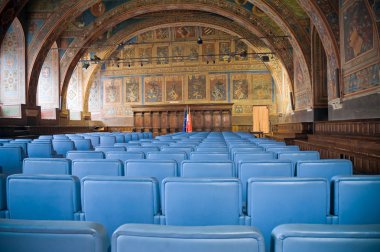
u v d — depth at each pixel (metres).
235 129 32.50
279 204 2.76
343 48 13.33
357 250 1.31
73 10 21.58
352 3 12.28
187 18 28.17
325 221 2.80
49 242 1.40
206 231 1.33
